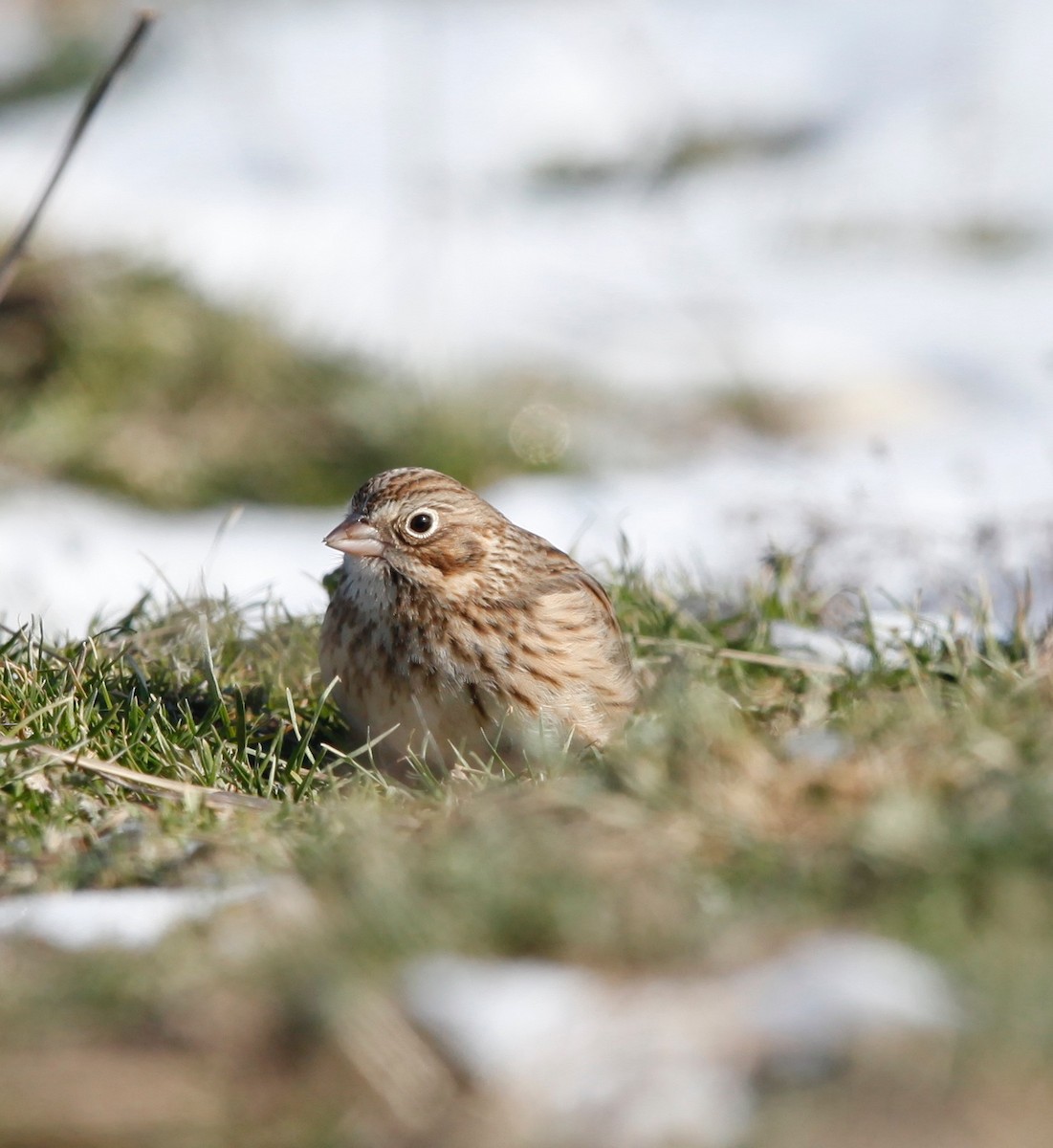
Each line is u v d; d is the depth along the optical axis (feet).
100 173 90.43
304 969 18.51
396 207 88.33
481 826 22.15
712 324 79.41
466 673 30.48
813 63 107.45
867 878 20.10
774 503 46.01
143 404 62.39
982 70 104.17
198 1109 17.33
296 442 63.62
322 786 27.71
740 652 33.40
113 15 108.99
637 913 19.29
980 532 41.50
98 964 19.49
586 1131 16.44
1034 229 93.30
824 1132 16.14
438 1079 17.30
